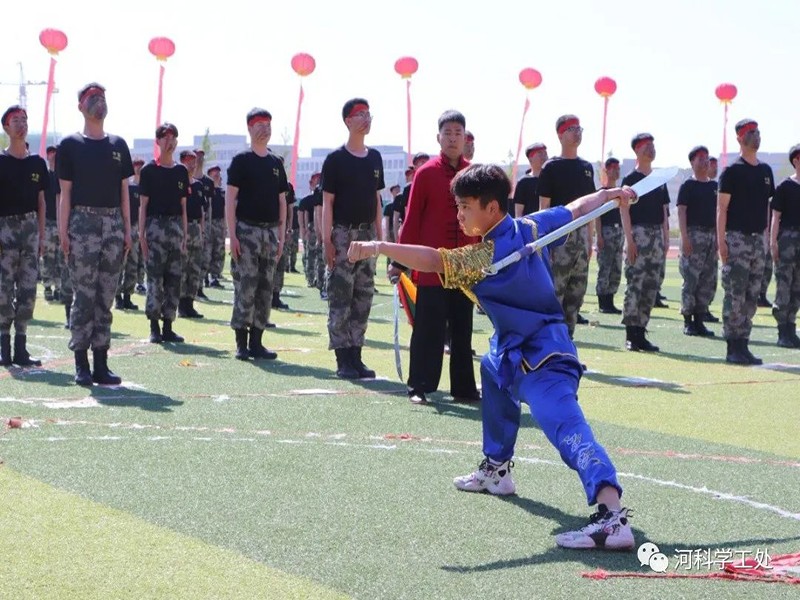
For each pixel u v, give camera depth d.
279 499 5.32
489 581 4.17
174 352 11.02
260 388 8.76
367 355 11.23
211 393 8.45
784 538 4.83
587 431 4.65
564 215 5.05
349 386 9.00
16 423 6.91
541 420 4.71
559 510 5.24
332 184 9.47
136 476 5.72
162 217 11.77
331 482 5.68
